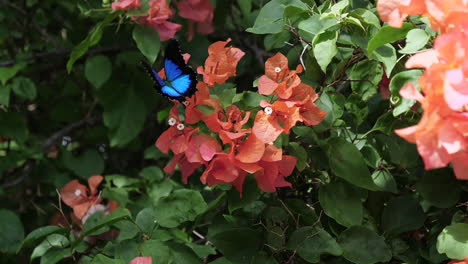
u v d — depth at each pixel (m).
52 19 2.05
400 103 1.45
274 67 1.48
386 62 1.46
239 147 1.45
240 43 1.86
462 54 1.29
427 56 1.32
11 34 1.99
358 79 1.55
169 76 1.48
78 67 2.04
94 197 1.83
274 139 1.43
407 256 1.54
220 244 1.54
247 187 1.51
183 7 1.79
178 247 1.58
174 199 1.60
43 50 1.99
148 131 2.06
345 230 1.51
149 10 1.67
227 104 1.49
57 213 2.00
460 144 1.28
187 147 1.47
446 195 1.49
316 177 1.55
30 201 2.03
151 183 1.82
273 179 1.47
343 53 1.53
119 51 1.87
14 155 1.97
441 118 1.29
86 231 1.56
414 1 1.34
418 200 1.54
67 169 2.02
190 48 1.82
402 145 1.51
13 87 1.87
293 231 1.54
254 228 1.56
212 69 1.50
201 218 1.60
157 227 1.59
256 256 1.52
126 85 1.92
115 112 1.91
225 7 1.85
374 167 1.55
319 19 1.49
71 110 2.08
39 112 2.12
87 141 2.06
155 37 1.69
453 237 1.44
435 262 1.51
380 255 1.50
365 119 1.60
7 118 1.96
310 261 1.50
